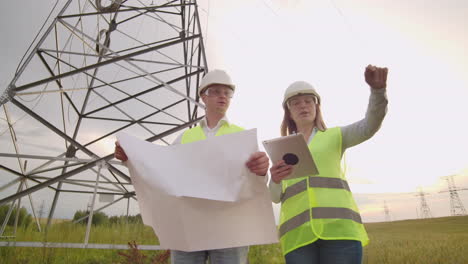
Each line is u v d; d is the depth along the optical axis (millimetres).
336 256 1767
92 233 5230
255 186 1502
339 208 1880
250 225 1483
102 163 5309
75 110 8039
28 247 4344
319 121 2385
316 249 1896
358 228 1861
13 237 5254
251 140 1545
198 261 1834
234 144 1544
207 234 1425
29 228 5230
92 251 4594
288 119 2615
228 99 2266
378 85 1806
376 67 1804
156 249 4723
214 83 2219
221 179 1473
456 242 4660
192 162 1513
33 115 5309
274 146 1661
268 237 1480
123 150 1564
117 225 5711
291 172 1718
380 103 1827
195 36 6594
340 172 2068
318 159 2078
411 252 4574
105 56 6156
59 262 3955
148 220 1554
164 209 1442
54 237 4742
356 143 2070
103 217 8469
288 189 2148
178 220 1410
